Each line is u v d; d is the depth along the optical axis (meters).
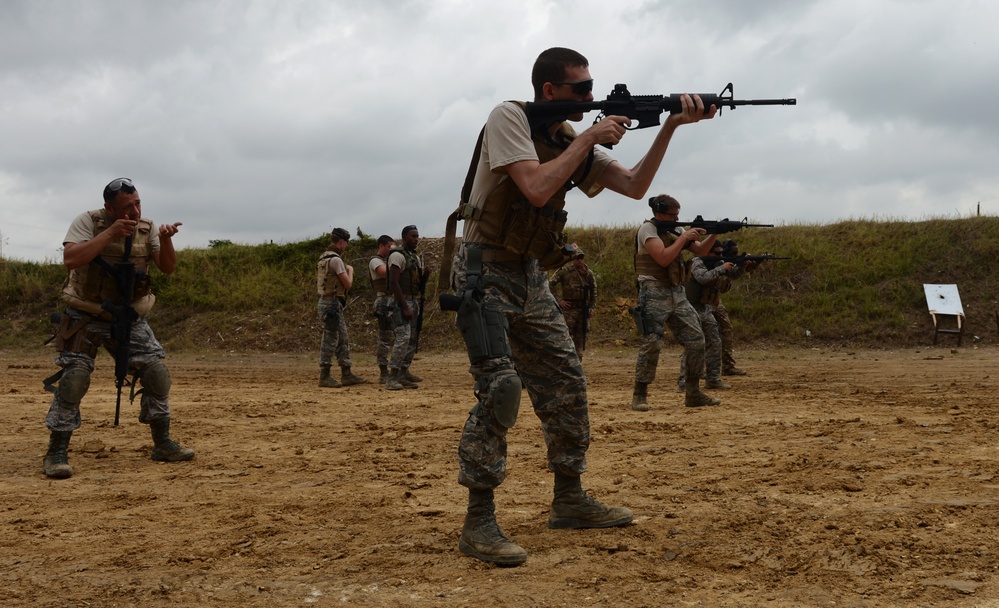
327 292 12.00
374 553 3.51
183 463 5.84
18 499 4.73
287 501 4.54
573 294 12.30
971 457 5.20
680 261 8.48
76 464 5.85
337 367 16.42
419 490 4.79
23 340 20.53
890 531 3.60
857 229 21.36
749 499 4.28
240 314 20.88
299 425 7.66
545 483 4.88
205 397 10.20
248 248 23.69
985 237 20.22
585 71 3.58
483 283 3.49
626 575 3.14
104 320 5.63
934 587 2.91
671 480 4.84
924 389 10.06
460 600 2.94
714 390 10.46
